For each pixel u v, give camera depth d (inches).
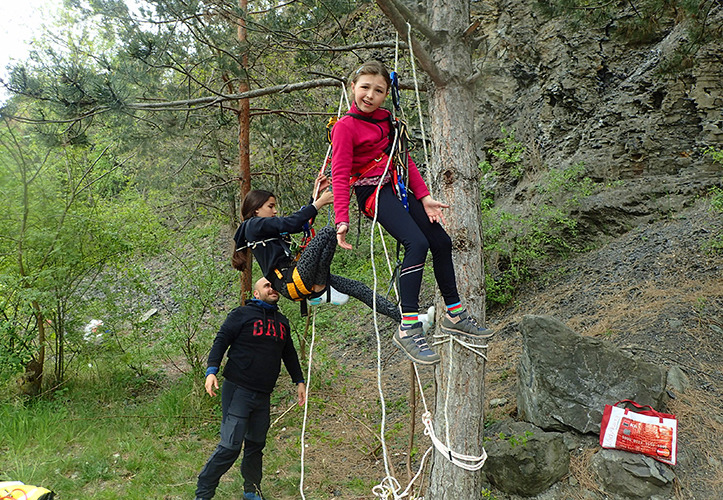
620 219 349.4
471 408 128.7
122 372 324.5
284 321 178.9
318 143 344.8
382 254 351.3
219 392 274.5
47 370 317.7
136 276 366.6
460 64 136.7
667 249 295.6
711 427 179.8
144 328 326.3
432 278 311.0
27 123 230.2
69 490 189.9
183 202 374.9
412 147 110.7
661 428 167.0
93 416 261.9
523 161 436.8
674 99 355.3
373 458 210.8
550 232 361.1
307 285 112.8
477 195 137.0
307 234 119.6
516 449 169.3
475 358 129.6
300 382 186.9
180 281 306.3
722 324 225.8
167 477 198.2
